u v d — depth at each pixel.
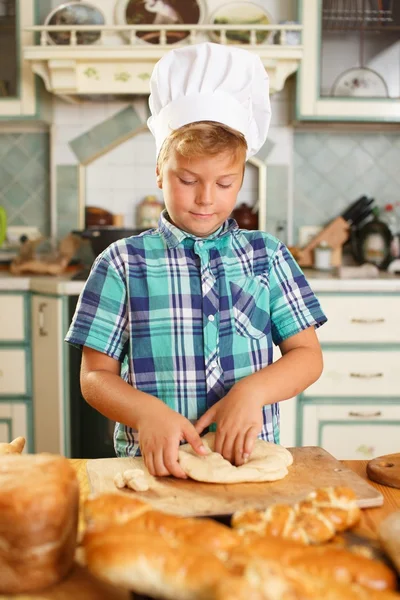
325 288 2.30
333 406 2.35
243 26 2.45
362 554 0.54
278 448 0.85
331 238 2.74
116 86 2.47
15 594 0.49
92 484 0.76
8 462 0.57
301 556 0.47
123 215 2.84
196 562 0.44
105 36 2.64
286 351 1.11
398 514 0.59
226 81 0.98
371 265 2.50
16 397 2.41
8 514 0.48
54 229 2.80
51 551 0.49
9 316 2.38
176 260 1.07
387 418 2.35
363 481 0.76
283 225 2.78
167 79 1.00
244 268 1.10
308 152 2.80
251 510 0.59
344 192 2.83
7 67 2.56
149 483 0.76
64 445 2.34
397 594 0.44
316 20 2.46
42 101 2.60
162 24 2.61
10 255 2.76
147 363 1.05
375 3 2.47
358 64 2.50
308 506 0.61
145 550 0.45
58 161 2.78
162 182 1.03
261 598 0.39
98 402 0.93
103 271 1.07
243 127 1.01
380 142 2.80
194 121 0.97
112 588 0.50
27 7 2.54
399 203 2.82
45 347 2.34
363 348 2.33
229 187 0.98
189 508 0.68
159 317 1.05
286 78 2.70
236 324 1.07
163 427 0.83
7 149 2.83
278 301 1.11
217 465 0.77
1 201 2.85
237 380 1.05
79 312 1.05
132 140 2.81
